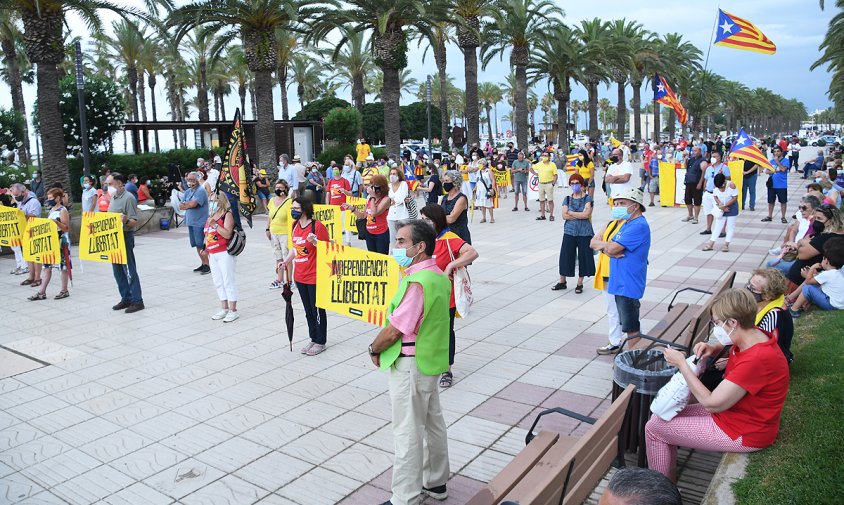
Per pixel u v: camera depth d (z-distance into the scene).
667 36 63.31
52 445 5.46
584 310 9.10
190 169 29.61
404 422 4.16
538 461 4.02
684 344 6.03
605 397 6.09
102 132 25.34
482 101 85.88
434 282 4.14
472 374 6.77
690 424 4.12
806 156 50.94
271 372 7.01
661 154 28.28
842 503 3.52
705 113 77.94
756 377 3.86
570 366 6.92
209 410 6.07
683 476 4.73
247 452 5.23
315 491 4.63
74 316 9.53
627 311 6.40
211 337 8.32
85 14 19.53
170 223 19.20
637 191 6.22
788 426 4.47
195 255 14.69
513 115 112.69
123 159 26.44
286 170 19.80
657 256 12.84
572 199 9.87
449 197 8.57
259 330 8.59
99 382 6.87
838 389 5.03
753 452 4.06
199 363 7.36
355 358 7.40
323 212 11.73
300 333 8.44
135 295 9.69
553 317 8.79
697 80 69.00
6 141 26.77
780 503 3.59
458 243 6.19
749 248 13.47
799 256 7.97
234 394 6.43
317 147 42.12
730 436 4.00
